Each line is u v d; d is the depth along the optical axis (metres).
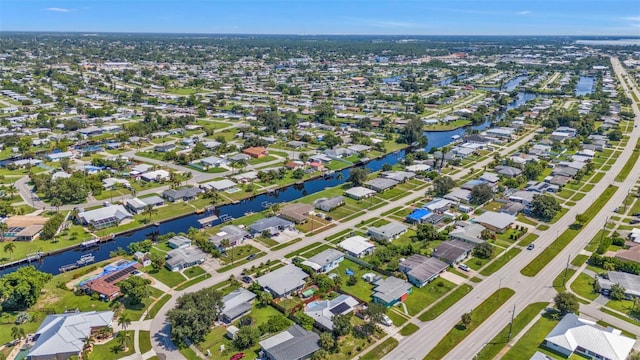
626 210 191.25
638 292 127.81
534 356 103.25
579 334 109.00
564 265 148.00
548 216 182.00
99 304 126.38
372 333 114.44
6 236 163.62
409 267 142.00
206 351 107.62
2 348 107.50
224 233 165.88
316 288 135.00
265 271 143.00
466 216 185.12
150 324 117.62
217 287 134.75
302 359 104.81
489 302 127.81
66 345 105.19
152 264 144.38
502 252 156.62
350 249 156.00
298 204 195.12
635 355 102.62
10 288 119.38
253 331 110.75
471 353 107.38
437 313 122.94
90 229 173.25
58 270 149.00
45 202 195.75
